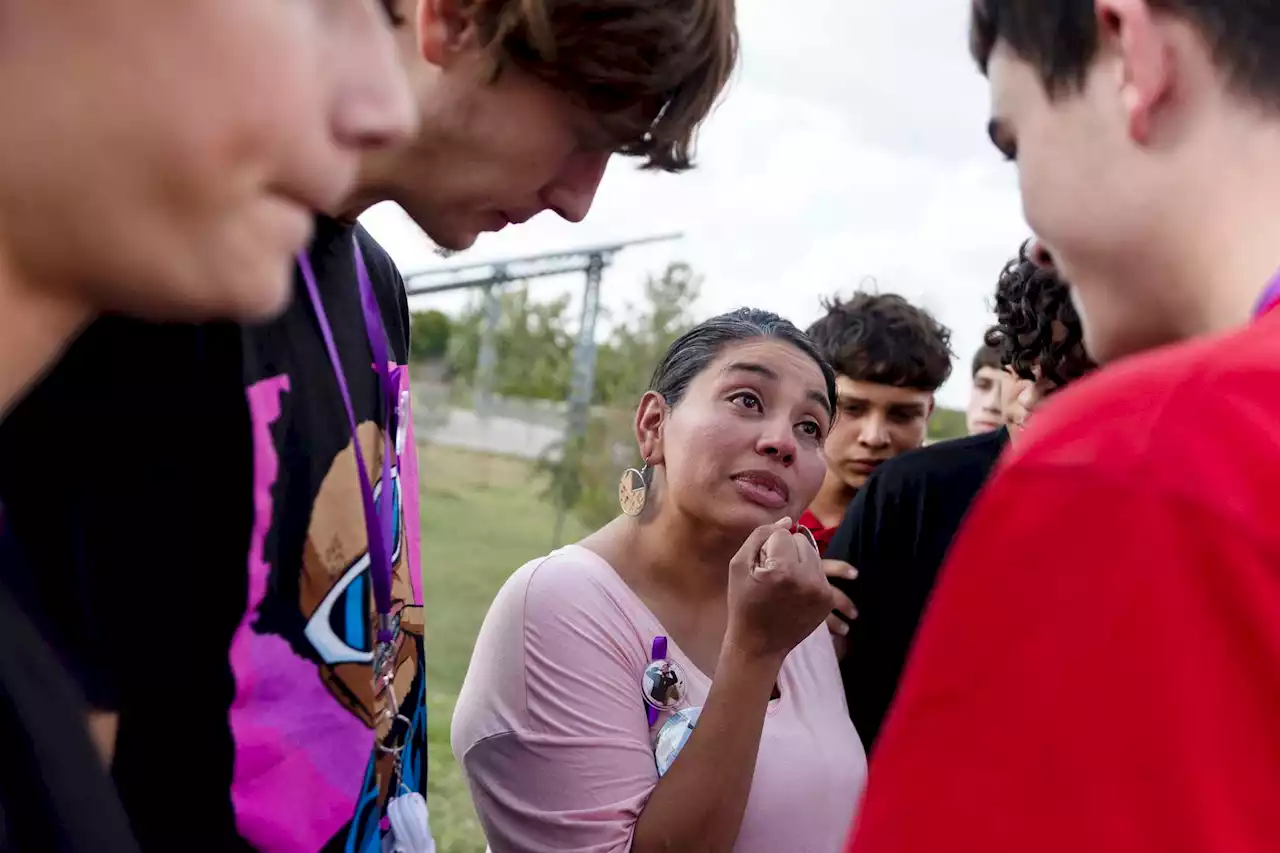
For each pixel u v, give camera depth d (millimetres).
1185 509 619
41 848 534
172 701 972
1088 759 612
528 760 1499
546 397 17922
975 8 856
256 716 1020
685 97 1123
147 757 959
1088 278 786
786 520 1537
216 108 490
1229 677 596
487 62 1037
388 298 1365
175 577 977
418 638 1353
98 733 925
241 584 1002
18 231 494
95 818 555
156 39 477
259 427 1015
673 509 1638
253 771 1010
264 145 510
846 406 2541
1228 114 708
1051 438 701
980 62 874
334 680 1096
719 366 1638
